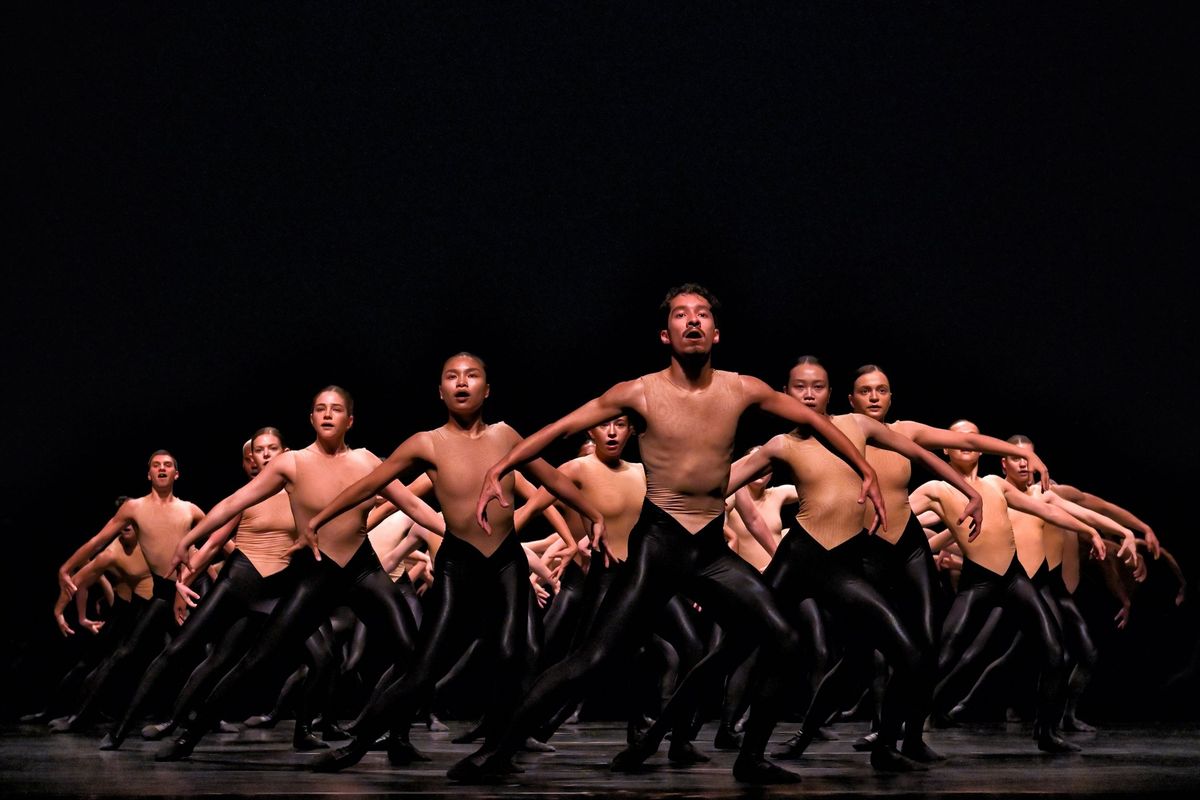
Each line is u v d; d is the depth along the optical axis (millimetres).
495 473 9781
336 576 12641
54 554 25703
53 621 25359
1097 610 22078
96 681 17766
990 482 15203
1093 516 16328
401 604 12664
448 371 11297
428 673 10961
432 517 13055
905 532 13250
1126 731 16266
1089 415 24641
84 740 15867
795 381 11766
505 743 9812
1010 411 24844
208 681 13688
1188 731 16375
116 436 26016
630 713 14336
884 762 11102
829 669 15703
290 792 9305
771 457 11555
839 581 11055
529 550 18688
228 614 13953
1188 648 21859
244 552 14148
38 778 10633
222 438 25984
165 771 11273
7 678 24828
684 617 13984
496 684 10906
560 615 16234
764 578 11164
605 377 25453
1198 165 24047
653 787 9625
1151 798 8750
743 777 10117
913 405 25047
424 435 11297
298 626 12531
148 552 17938
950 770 11062
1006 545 14914
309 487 12656
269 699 22391
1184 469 24156
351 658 16938
